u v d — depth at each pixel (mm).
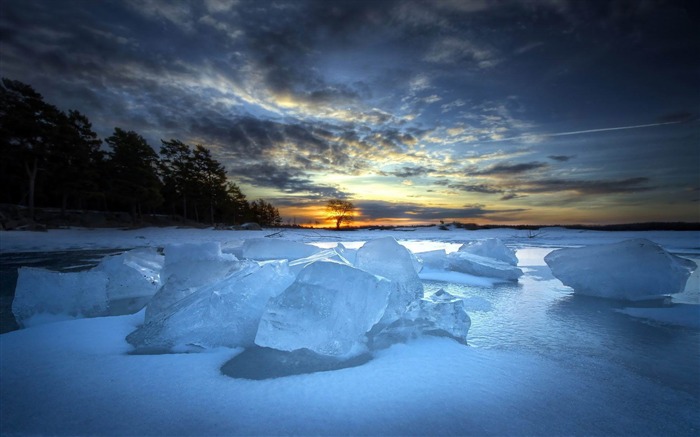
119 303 5770
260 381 2619
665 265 5789
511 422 2094
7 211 30688
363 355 3162
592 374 2822
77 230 29125
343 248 5633
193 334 3377
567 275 6652
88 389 2496
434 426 2041
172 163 51406
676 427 2059
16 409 2234
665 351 3402
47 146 32812
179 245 5809
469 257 9258
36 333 3711
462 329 3656
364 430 1994
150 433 1972
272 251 11641
